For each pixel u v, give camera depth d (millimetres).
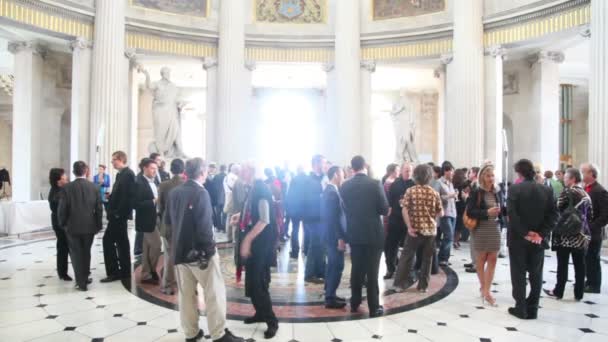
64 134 14820
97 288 6094
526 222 4969
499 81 13312
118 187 6418
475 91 13219
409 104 15492
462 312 5199
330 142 15289
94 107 12594
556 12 11789
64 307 5254
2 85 19422
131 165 14461
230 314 5039
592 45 10391
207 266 4016
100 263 7629
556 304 5551
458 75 13398
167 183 5773
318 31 15453
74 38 12602
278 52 15477
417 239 5992
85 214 5895
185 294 4160
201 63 15469
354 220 5043
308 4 15523
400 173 7062
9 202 10562
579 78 18125
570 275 7066
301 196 6746
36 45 13172
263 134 22312
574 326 4746
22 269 7082
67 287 6109
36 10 11727
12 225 10445
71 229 5855
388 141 22672
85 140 12688
